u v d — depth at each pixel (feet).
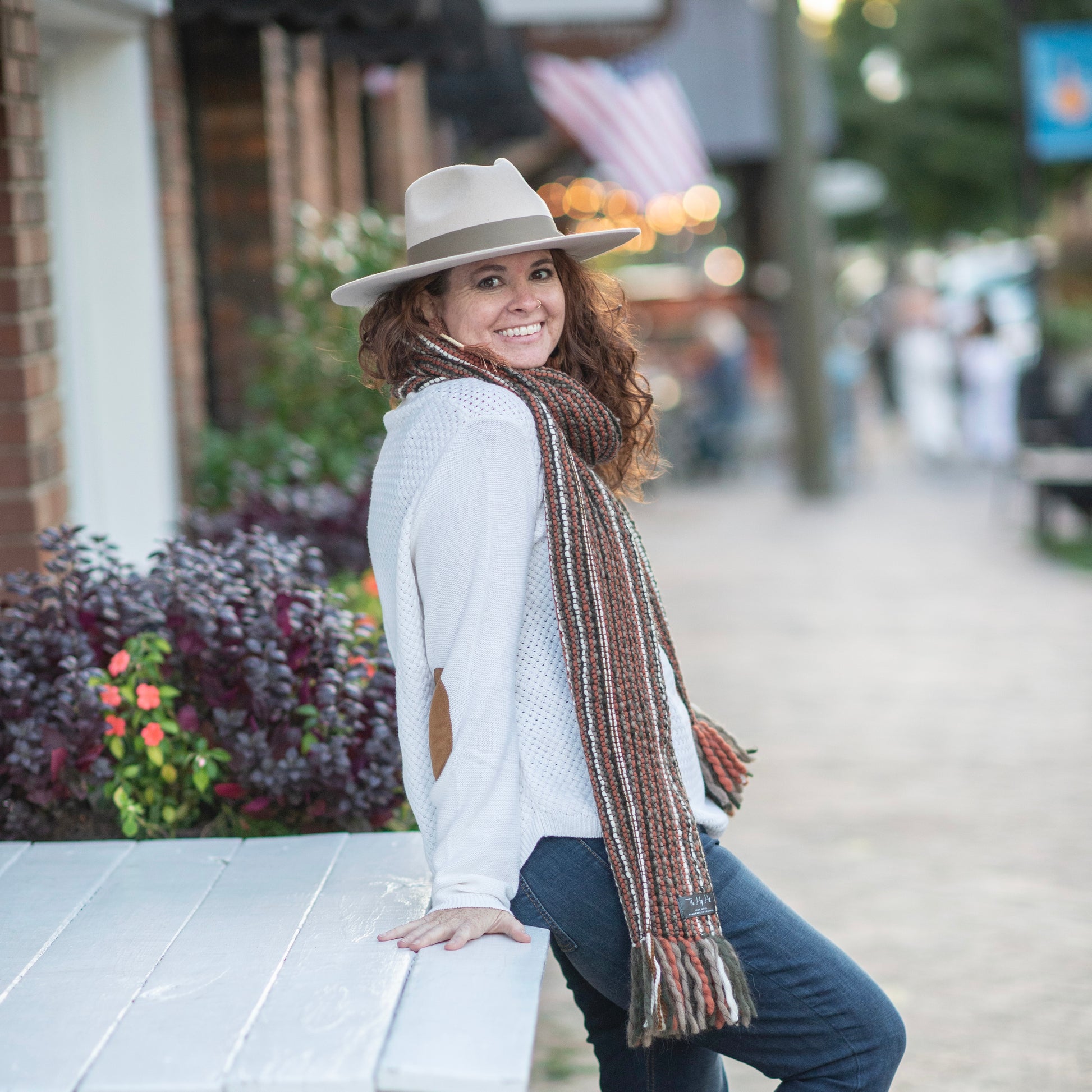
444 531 8.57
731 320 88.84
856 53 140.56
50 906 9.73
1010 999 15.76
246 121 26.20
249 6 23.29
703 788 9.67
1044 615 35.68
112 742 12.16
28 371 14.89
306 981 8.46
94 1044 7.81
